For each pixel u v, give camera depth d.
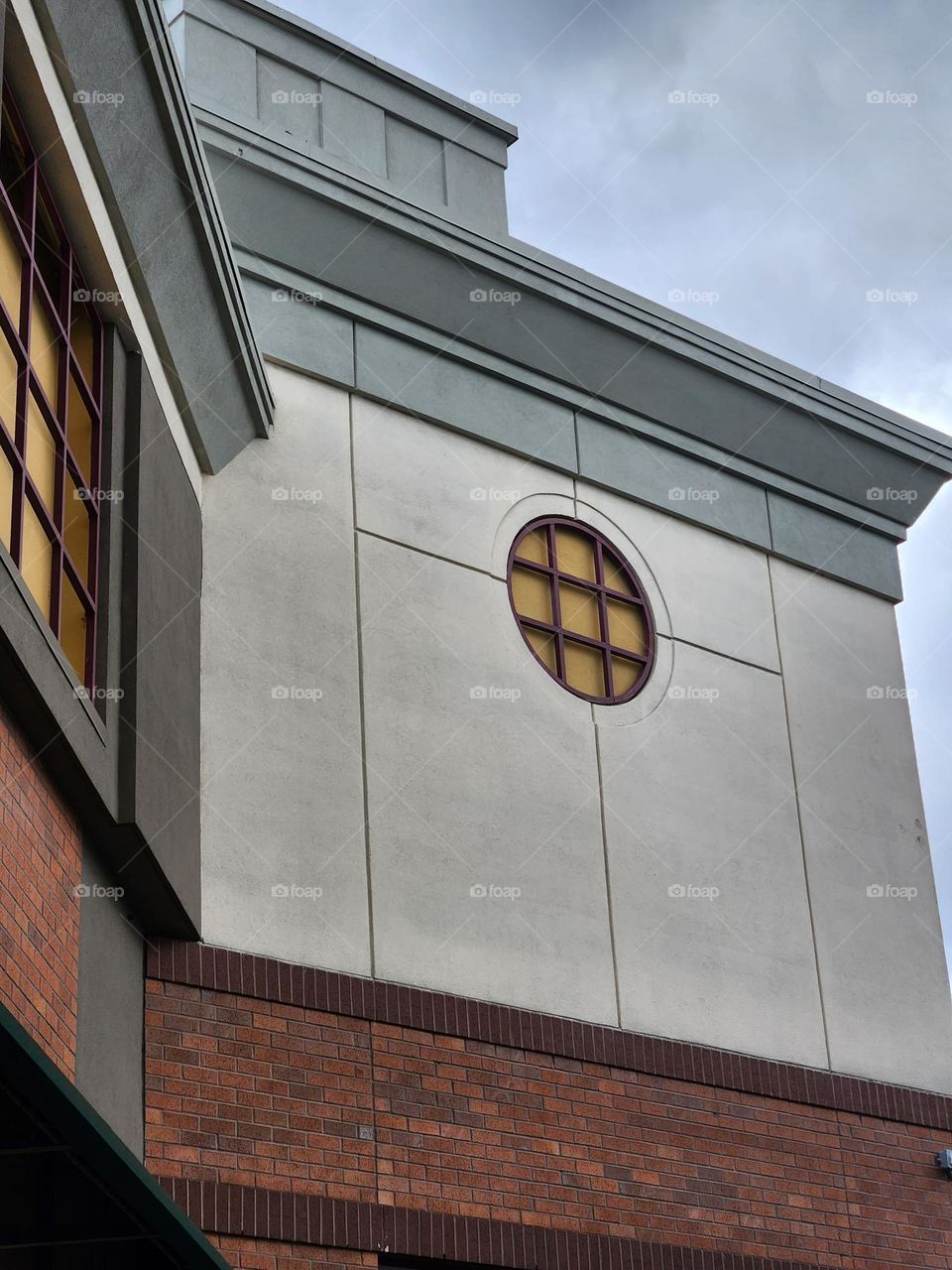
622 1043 13.62
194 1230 8.19
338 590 13.93
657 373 16.22
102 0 10.70
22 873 9.64
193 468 13.56
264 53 15.05
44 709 9.70
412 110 15.85
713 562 16.52
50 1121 7.57
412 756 13.69
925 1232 14.59
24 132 10.45
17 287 10.29
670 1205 13.27
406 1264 11.96
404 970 12.85
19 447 9.99
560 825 14.23
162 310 12.47
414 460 14.84
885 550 18.00
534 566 15.19
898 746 16.98
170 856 11.50
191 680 12.62
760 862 15.33
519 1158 12.69
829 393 17.20
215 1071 11.64
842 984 15.29
